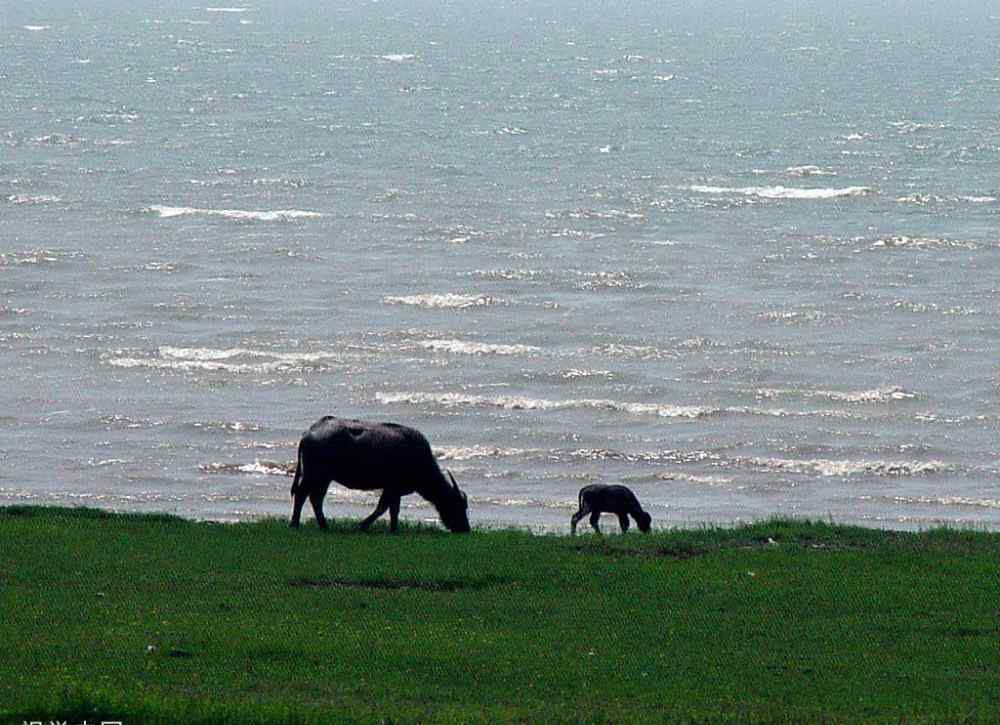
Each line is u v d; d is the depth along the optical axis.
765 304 107.31
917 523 61.84
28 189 161.00
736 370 88.94
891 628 33.28
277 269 119.69
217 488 66.81
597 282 114.69
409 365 89.62
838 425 78.56
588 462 72.06
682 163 192.50
